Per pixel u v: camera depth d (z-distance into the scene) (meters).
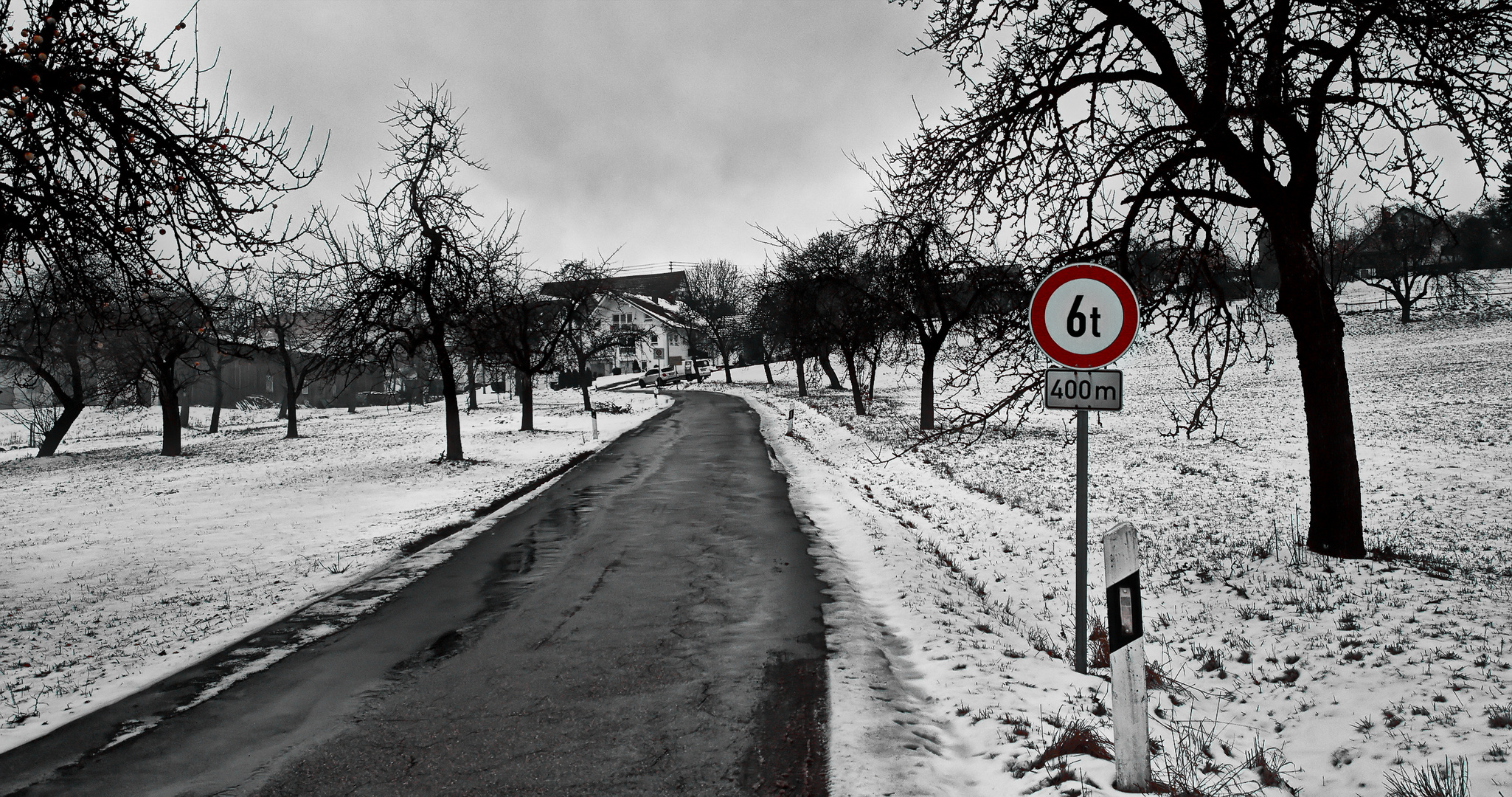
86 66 7.32
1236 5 8.84
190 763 5.02
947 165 9.68
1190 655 6.91
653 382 86.31
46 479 26.84
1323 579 8.54
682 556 11.19
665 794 4.36
